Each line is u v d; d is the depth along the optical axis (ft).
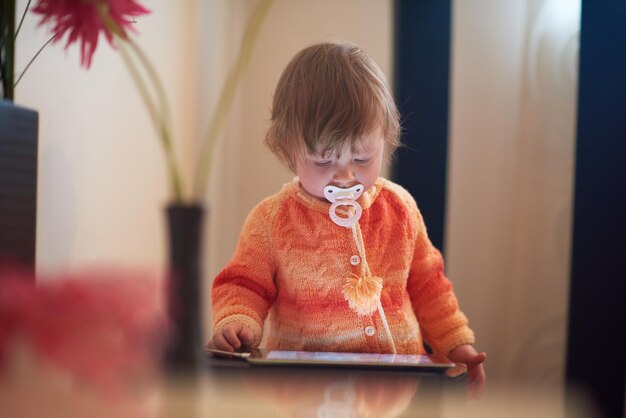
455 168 4.92
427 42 4.71
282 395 1.94
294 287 3.06
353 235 3.02
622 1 4.15
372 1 5.19
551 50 4.65
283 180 5.55
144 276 1.38
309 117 2.83
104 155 3.79
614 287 4.23
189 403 1.74
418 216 3.30
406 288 3.28
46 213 3.14
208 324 4.97
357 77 2.89
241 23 5.55
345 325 2.98
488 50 4.87
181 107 4.86
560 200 4.71
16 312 1.23
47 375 1.25
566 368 4.32
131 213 4.20
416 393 2.06
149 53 4.23
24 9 2.93
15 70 2.81
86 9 2.16
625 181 4.19
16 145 2.37
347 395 1.99
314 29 5.33
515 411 2.12
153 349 1.43
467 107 4.90
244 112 5.54
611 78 4.17
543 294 4.79
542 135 4.73
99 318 1.26
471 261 4.95
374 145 2.89
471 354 3.07
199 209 2.23
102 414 1.29
